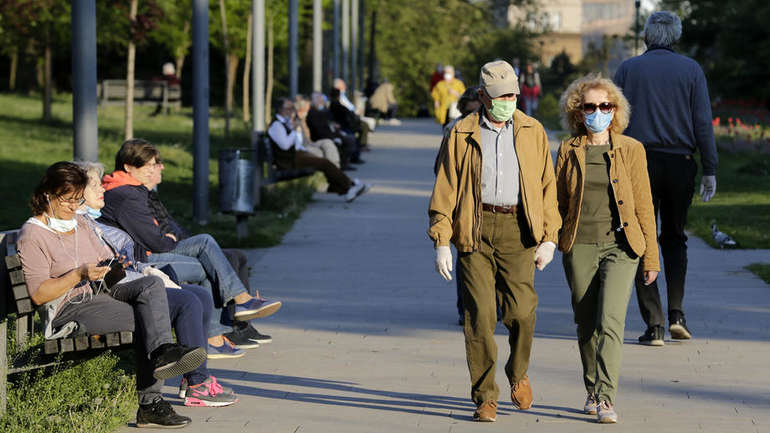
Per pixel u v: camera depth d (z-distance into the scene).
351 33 81.50
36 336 10.72
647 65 14.04
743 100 88.69
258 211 28.67
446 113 59.41
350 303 17.03
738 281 18.72
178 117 64.19
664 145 14.03
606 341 10.60
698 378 12.42
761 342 14.26
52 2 48.53
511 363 10.80
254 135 29.72
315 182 33.78
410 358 13.45
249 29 59.06
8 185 30.56
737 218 27.50
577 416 10.90
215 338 13.39
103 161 35.47
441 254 10.25
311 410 11.15
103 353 11.18
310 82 85.12
